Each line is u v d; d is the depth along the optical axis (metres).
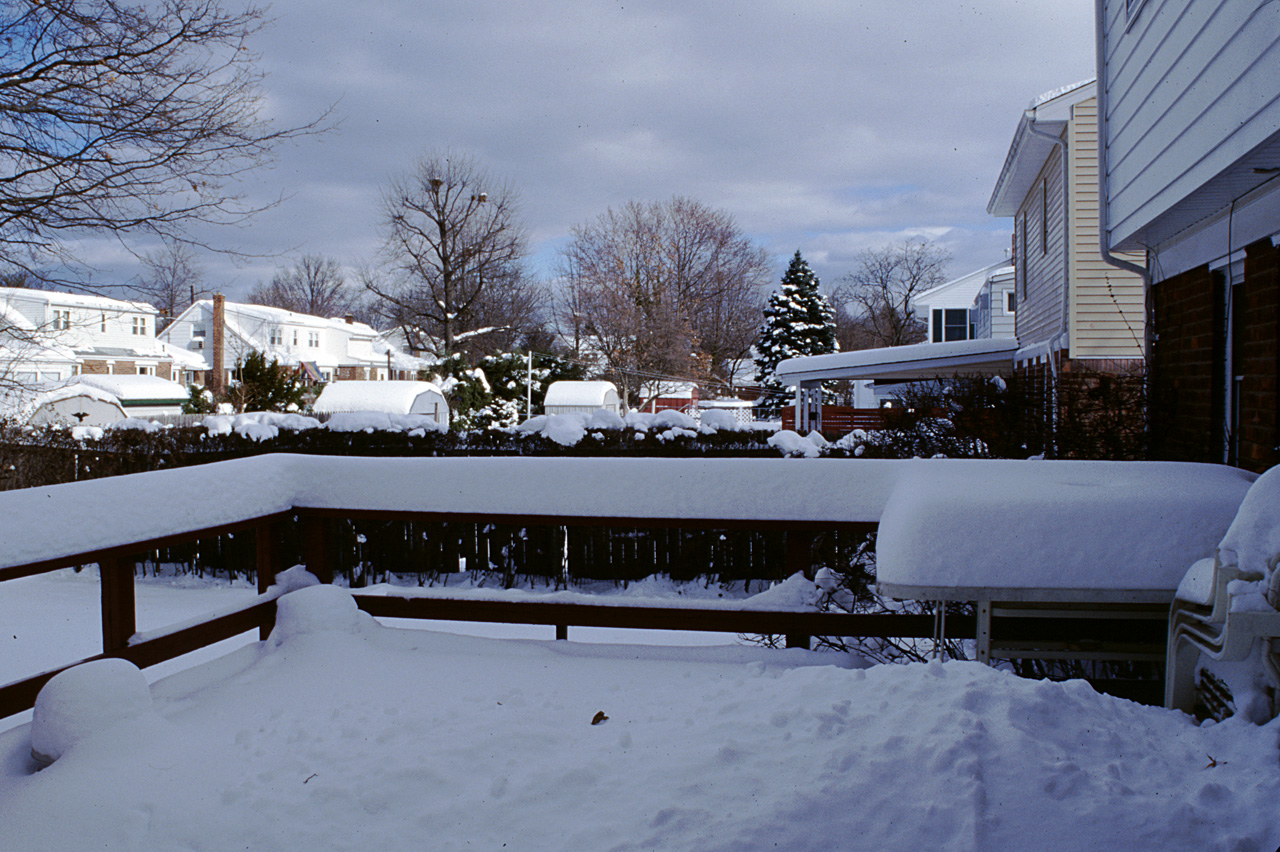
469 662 3.38
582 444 8.63
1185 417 5.69
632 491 3.57
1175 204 4.71
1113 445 6.62
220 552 8.51
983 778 2.19
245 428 9.39
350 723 2.77
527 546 7.66
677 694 2.96
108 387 27.94
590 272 46.88
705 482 3.52
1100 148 6.23
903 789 2.18
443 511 3.72
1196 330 5.45
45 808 2.24
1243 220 4.57
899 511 3.13
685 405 44.56
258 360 26.50
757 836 2.05
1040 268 13.31
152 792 2.33
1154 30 5.00
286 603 3.71
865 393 40.50
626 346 43.94
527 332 43.66
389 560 7.87
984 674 2.71
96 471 9.70
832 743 2.41
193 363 46.25
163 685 3.17
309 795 2.33
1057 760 2.27
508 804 2.25
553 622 3.61
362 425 9.20
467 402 29.09
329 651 3.44
